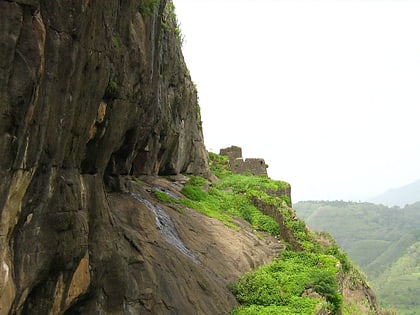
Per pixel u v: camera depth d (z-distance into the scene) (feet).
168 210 50.88
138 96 38.91
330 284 49.78
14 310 20.72
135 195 47.24
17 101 18.31
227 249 52.03
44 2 20.27
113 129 33.53
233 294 44.24
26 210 21.18
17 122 18.58
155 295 33.32
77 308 27.55
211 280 42.16
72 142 25.58
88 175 29.86
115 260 30.45
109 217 32.89
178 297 35.42
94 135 30.19
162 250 39.01
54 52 20.85
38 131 20.43
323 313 43.55
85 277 26.86
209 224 56.34
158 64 47.11
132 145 43.55
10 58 17.97
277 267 54.24
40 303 23.53
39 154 20.81
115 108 33.30
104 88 28.53
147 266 34.50
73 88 23.25
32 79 18.88
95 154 30.55
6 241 19.49
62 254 23.95
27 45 18.95
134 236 36.50
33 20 19.35
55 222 23.48
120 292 30.37
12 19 17.95
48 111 21.02
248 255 54.19
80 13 22.39
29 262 21.42
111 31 29.09
